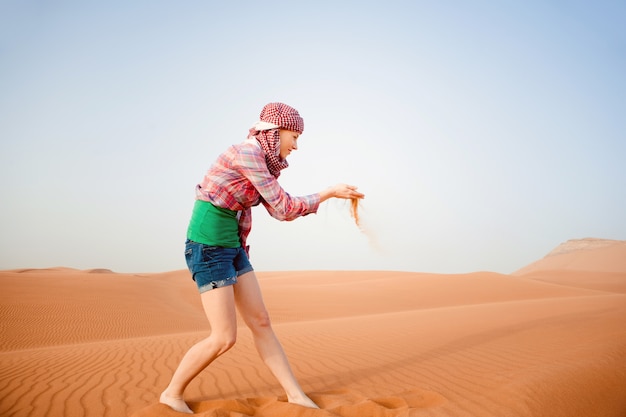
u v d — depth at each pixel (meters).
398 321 13.95
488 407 4.03
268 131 3.83
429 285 39.19
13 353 9.58
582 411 4.14
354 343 8.67
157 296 33.50
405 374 5.45
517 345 7.13
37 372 5.90
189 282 51.84
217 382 5.24
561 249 122.12
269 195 3.67
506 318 12.34
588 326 8.97
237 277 3.95
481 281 39.97
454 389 4.64
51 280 33.69
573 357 5.68
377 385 4.96
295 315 27.62
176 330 21.72
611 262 103.06
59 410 4.14
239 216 3.88
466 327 10.49
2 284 30.16
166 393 3.80
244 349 7.88
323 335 10.41
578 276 63.78
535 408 4.02
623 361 5.36
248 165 3.62
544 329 8.85
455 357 6.39
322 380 5.38
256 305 3.98
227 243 3.75
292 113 3.86
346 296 34.91
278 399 4.14
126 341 11.38
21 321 21.38
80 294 29.64
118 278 39.28
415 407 4.11
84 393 4.71
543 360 5.75
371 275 59.91
